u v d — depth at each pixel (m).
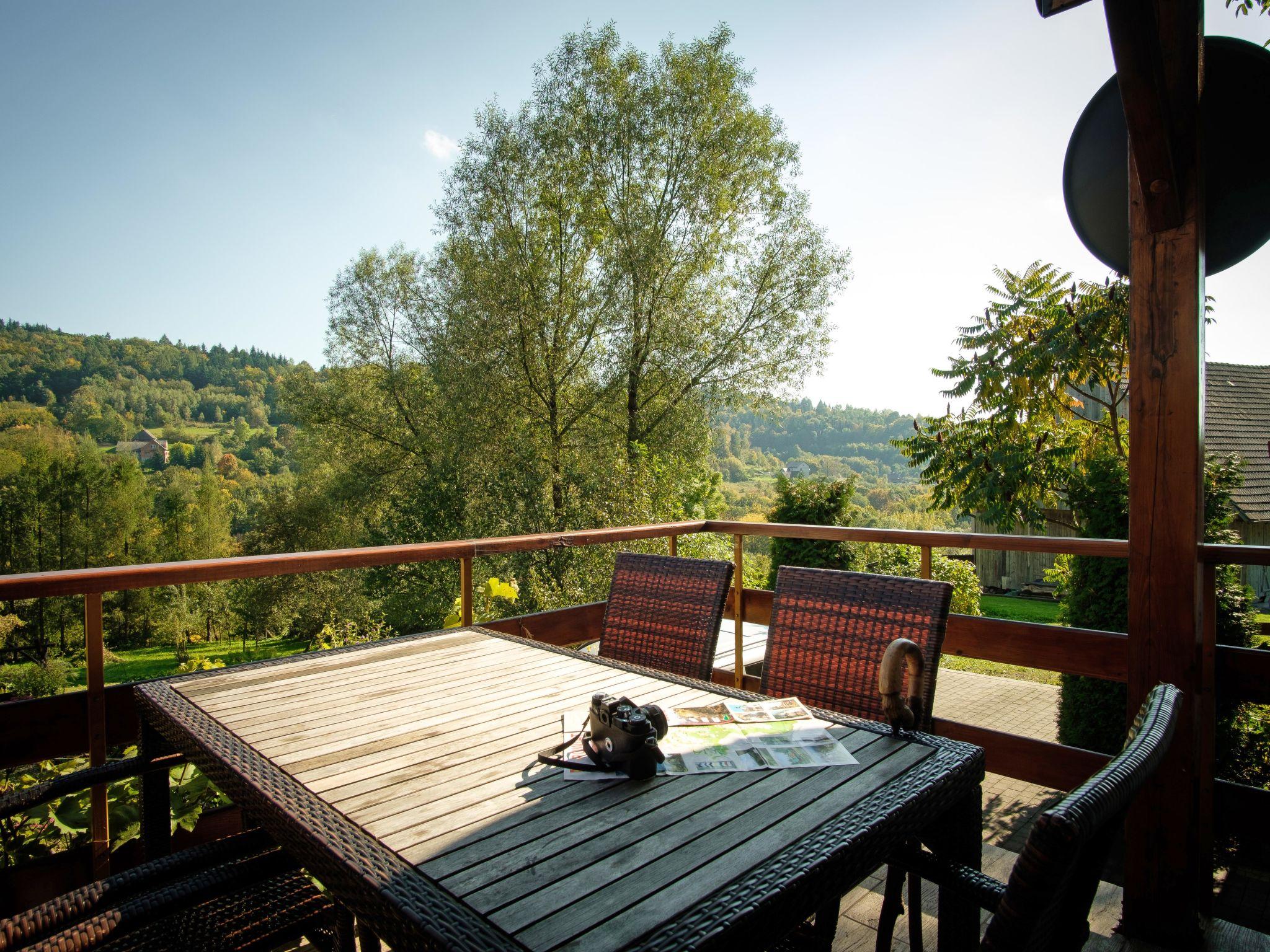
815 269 12.39
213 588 29.17
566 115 11.92
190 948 1.30
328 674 1.79
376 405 16.95
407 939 0.77
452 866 0.88
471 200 12.39
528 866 0.88
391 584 13.76
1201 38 1.83
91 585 1.96
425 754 1.26
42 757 1.93
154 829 1.68
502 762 1.22
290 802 1.07
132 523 34.59
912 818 1.05
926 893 2.23
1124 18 1.64
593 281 12.39
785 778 1.13
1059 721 4.22
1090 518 4.04
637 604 2.23
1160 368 1.96
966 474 6.80
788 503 7.33
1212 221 2.05
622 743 1.13
